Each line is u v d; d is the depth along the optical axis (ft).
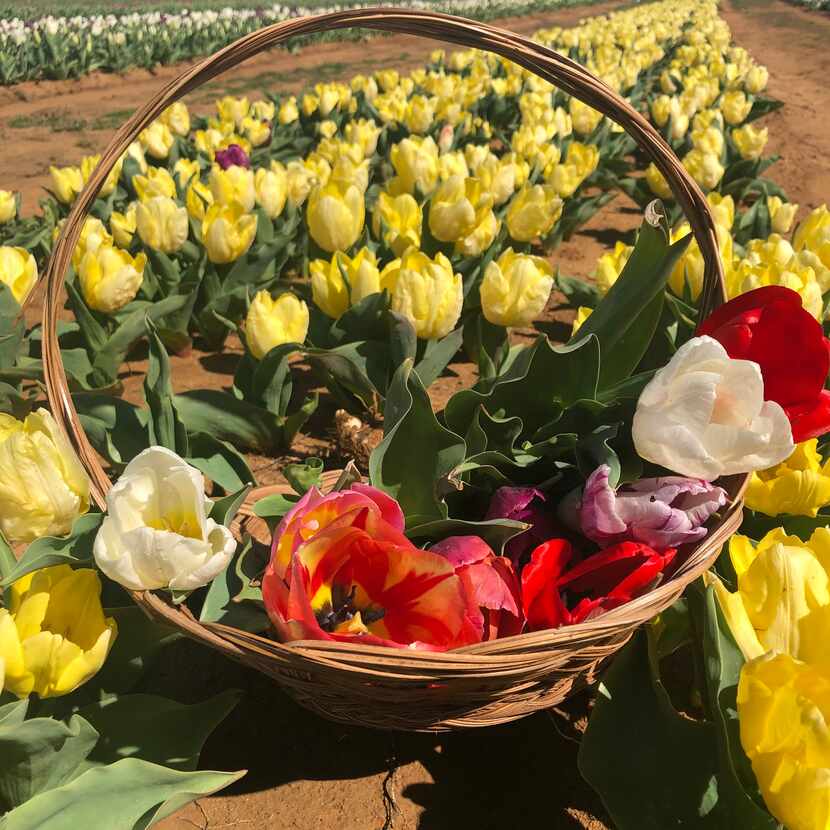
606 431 1.60
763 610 1.34
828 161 8.52
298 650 1.20
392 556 1.35
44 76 15.14
